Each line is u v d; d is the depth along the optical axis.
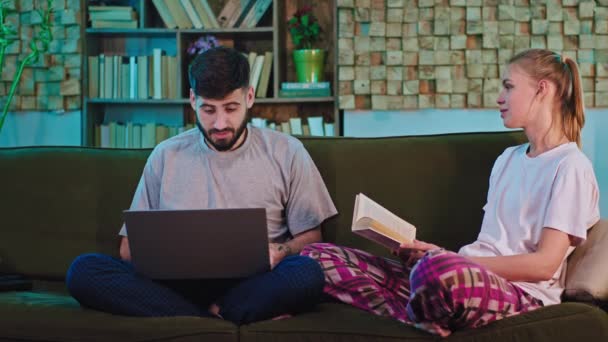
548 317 1.62
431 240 2.18
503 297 1.63
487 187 2.18
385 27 3.86
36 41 4.03
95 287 1.74
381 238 1.82
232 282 1.87
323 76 4.16
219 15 4.14
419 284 1.57
